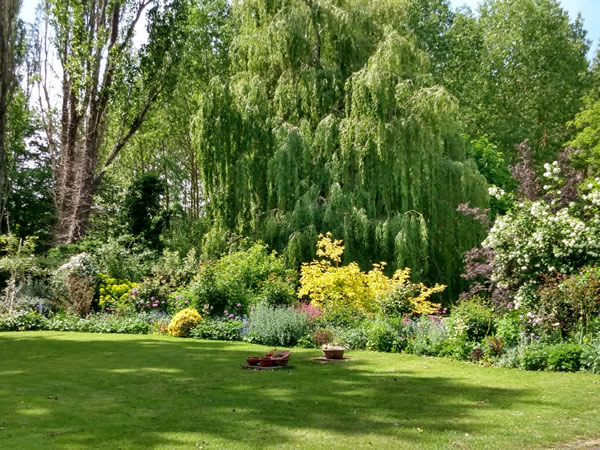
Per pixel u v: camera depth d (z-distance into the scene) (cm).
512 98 3838
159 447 472
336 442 486
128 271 2005
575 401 662
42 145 3114
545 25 3769
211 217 2088
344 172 1848
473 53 3609
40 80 2775
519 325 1071
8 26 1188
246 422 558
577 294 992
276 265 1708
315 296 1441
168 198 3002
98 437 504
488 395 700
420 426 544
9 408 624
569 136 3681
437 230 1909
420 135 1798
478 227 1902
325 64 2036
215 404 645
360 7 2061
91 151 2634
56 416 586
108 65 2631
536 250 1170
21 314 1645
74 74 2559
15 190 2853
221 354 1087
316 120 1984
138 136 3400
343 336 1234
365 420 568
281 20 1975
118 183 3103
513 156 3612
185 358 1032
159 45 2636
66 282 1820
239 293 1573
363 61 2006
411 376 845
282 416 585
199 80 3347
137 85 2642
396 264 1752
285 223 1864
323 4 2016
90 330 1559
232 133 1955
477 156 3003
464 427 539
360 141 1817
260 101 1964
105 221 2752
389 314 1345
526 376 848
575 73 3762
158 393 709
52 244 2722
